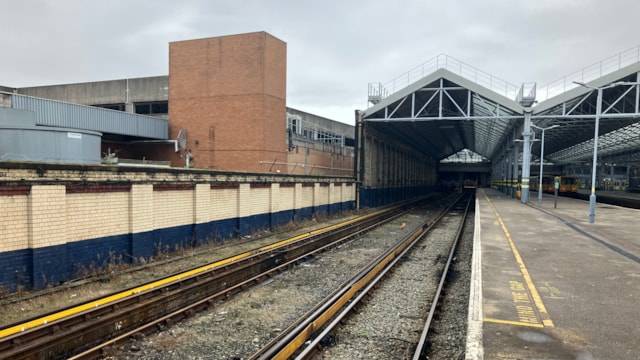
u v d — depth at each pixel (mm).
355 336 7848
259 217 20203
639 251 12320
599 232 16438
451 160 110500
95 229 11453
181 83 29391
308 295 10547
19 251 9516
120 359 6812
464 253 16859
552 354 5340
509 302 7422
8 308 8344
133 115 27156
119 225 12234
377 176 40375
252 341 7664
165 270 11977
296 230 21547
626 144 50188
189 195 15328
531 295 7840
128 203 12531
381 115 36188
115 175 12031
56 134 14328
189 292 9500
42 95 39438
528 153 31531
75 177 10789
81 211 11047
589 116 28219
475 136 63281
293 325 8070
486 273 9555
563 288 8328
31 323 7164
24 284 9562
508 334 5977
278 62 29172
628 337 5891
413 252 16812
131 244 12562
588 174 89062
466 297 10406
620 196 47844
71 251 10766
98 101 37125
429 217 32688
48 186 9992
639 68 26500
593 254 11820
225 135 28219
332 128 50750
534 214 24094
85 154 15258
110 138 29188
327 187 29031
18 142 13820
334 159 43438
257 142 27422
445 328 8258
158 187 13805
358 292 10648
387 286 11438
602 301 7500
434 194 78375
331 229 21312
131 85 35688
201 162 28812
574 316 6723
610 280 8945
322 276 12523
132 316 7953
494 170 85500
